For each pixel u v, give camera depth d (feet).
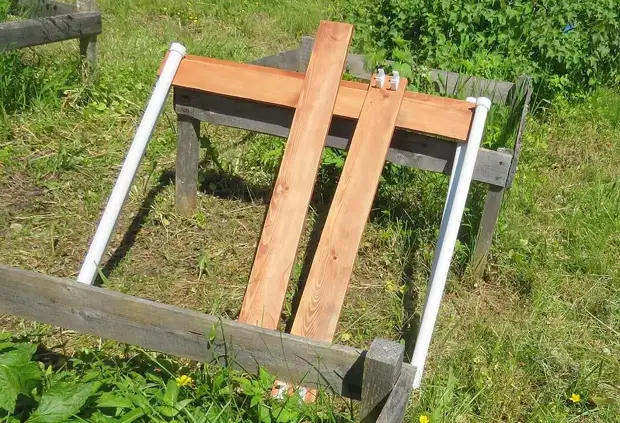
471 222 13.35
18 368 7.27
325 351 6.93
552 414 9.50
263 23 29.68
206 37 26.32
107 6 28.86
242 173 15.42
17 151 15.58
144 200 14.01
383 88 11.53
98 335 7.73
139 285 11.50
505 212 14.47
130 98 18.92
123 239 12.80
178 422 7.54
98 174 14.99
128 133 17.20
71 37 18.74
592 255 13.24
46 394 7.11
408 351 10.66
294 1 33.06
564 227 14.46
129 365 8.84
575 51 21.45
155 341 7.57
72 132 16.89
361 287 12.22
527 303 12.03
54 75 18.35
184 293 11.50
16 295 7.70
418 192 14.78
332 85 11.49
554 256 13.38
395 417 6.23
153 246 12.75
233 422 7.73
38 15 20.79
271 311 9.98
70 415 7.00
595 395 10.01
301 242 13.21
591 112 21.06
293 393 8.08
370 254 13.16
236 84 11.89
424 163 11.73
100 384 7.73
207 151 14.75
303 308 9.95
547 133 19.54
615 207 15.11
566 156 18.38
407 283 12.35
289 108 11.85
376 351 6.38
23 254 12.01
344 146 11.90
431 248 13.17
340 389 7.09
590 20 23.06
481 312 11.81
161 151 16.10
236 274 12.14
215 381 7.78
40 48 21.39
